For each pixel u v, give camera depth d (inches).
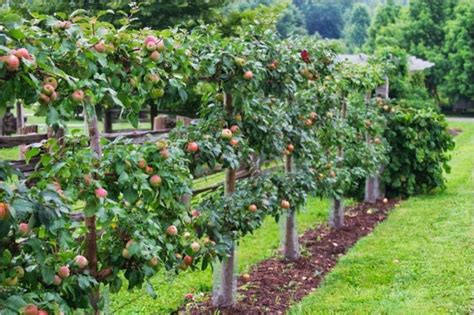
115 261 103.0
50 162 93.7
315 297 164.6
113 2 345.1
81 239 106.3
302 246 218.8
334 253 211.5
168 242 113.7
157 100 123.6
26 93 75.0
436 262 190.5
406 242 217.9
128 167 101.4
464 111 1077.8
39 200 76.1
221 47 141.0
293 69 162.7
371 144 279.4
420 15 1081.4
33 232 84.8
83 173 94.0
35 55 75.3
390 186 314.8
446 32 1058.1
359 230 245.3
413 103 475.5
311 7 1843.0
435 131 310.2
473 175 369.4
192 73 134.3
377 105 303.6
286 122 168.4
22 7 307.3
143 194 104.3
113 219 100.4
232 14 390.6
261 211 152.6
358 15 1716.3
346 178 221.6
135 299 160.2
